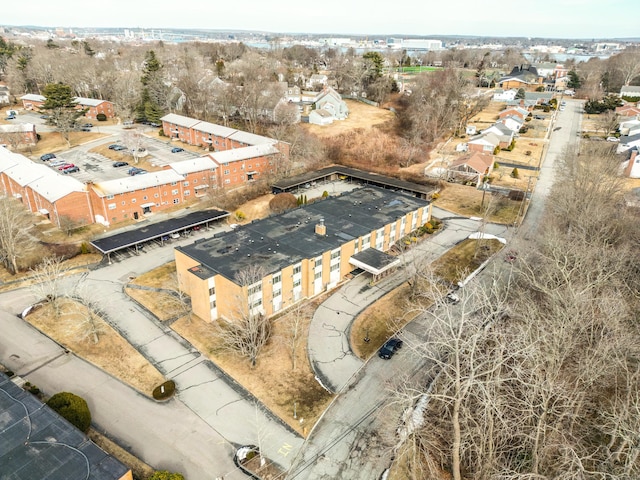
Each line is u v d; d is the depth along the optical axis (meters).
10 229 55.66
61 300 52.38
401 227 67.25
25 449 29.06
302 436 35.53
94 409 37.66
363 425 36.50
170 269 59.56
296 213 66.12
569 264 44.66
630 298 45.06
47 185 71.31
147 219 74.06
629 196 68.44
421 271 53.62
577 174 68.88
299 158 100.25
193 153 107.25
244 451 33.88
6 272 58.31
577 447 30.16
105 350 44.62
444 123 119.88
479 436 30.42
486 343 37.66
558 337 33.44
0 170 81.44
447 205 82.19
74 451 29.09
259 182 86.62
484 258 62.47
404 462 33.03
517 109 134.62
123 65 186.25
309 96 155.50
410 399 29.38
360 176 91.06
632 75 171.88
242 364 43.12
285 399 39.12
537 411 31.95
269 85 131.38
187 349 45.12
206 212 73.75
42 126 124.75
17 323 48.53
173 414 37.41
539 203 81.25
